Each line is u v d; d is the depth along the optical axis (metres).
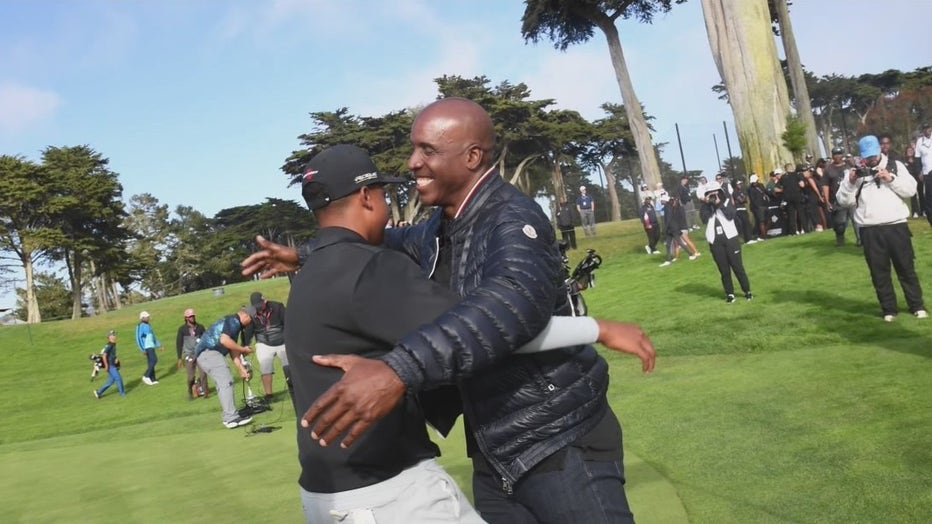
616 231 30.98
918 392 5.68
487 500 2.52
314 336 2.16
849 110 55.34
